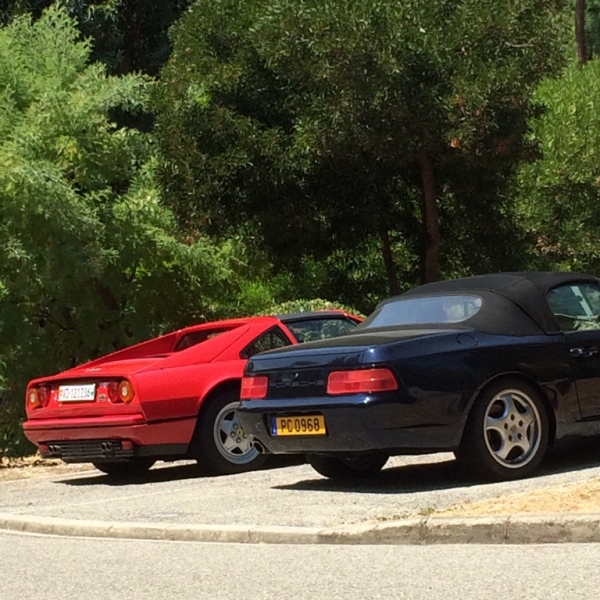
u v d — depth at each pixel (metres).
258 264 20.00
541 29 17.75
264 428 9.28
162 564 6.75
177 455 11.92
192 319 19.91
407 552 6.61
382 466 10.11
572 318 9.57
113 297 19.61
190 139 18.50
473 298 9.42
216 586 6.00
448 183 20.14
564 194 23.05
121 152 18.97
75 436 11.04
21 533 8.51
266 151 18.31
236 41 19.11
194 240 19.36
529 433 9.02
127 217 18.66
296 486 9.66
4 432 19.03
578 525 6.53
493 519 6.76
